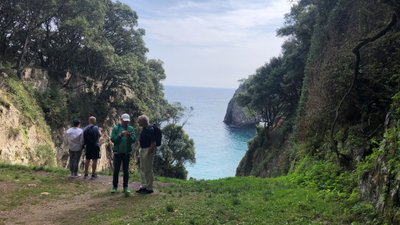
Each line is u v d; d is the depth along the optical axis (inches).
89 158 517.7
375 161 322.7
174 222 280.2
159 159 2283.5
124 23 2613.2
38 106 1737.2
